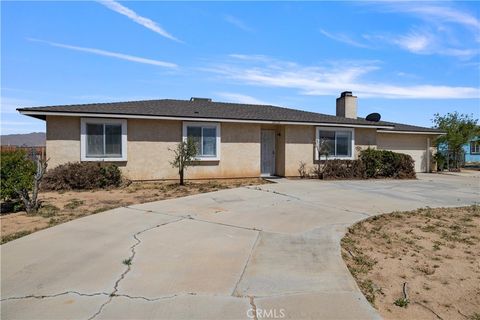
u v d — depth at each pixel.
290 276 4.47
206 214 8.08
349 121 17.66
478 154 31.67
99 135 13.41
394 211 8.46
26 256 5.21
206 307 3.67
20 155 9.02
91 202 9.75
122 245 5.73
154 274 4.52
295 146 16.72
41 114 12.59
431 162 23.48
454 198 10.72
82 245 5.73
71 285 4.20
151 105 16.14
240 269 4.70
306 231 6.59
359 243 6.00
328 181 15.27
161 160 14.52
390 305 3.95
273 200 9.94
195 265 4.84
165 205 9.20
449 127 25.14
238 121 15.20
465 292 4.31
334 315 3.53
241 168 15.89
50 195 11.01
